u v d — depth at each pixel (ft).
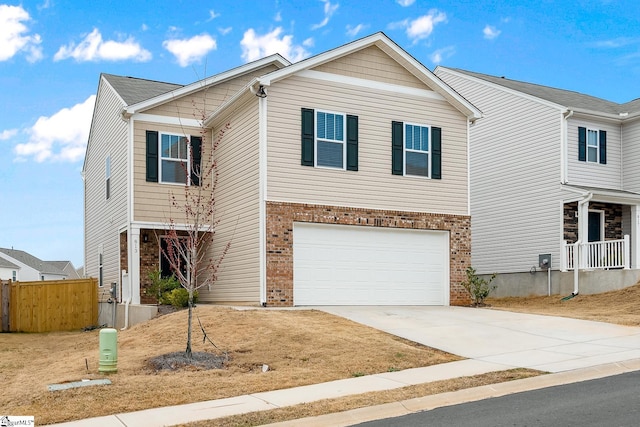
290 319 47.47
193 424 24.93
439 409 26.99
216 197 67.21
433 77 64.49
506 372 32.65
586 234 74.79
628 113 83.41
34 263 212.84
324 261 59.21
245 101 60.44
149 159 65.57
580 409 25.21
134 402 28.27
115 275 71.10
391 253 62.69
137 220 64.49
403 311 56.59
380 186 62.18
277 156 57.57
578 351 38.06
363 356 37.35
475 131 91.56
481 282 66.08
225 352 38.19
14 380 35.68
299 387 31.09
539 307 69.41
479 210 89.81
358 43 60.95
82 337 60.75
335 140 60.39
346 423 25.59
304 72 59.41
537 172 81.56
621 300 65.72
